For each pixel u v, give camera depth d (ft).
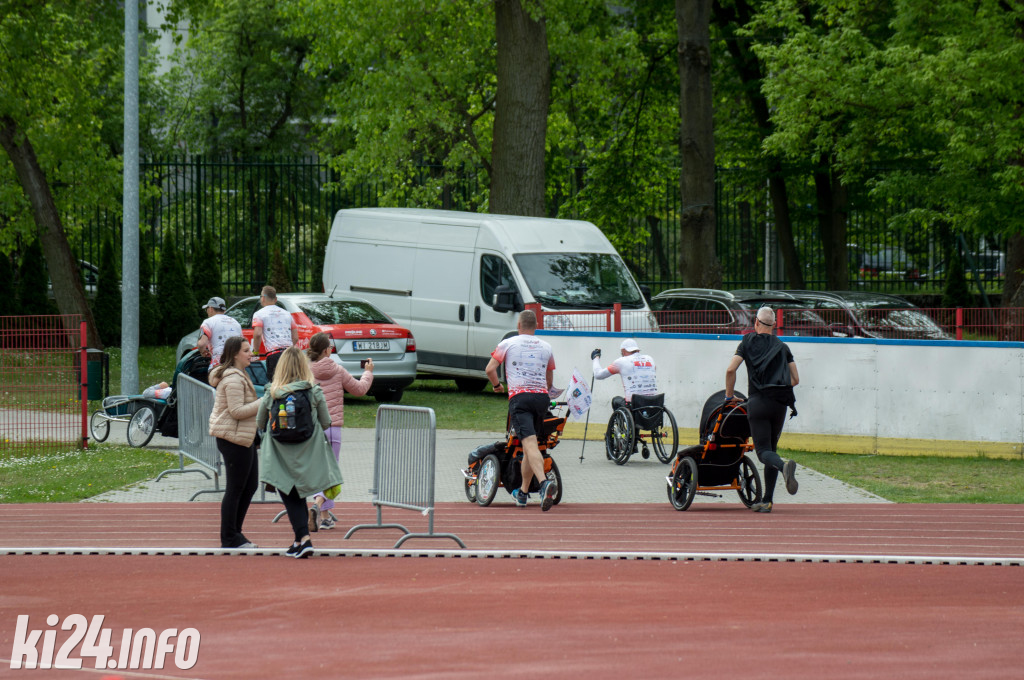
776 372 78.33
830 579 58.08
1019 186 149.38
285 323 105.50
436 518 77.00
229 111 306.76
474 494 83.61
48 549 64.80
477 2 195.42
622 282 149.79
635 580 57.26
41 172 183.62
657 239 279.49
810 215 224.53
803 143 176.76
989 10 157.38
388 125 202.80
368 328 135.54
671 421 101.50
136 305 129.90
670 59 237.86
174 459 101.86
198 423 86.38
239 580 56.80
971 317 116.47
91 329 184.65
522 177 175.94
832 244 220.23
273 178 230.68
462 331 148.56
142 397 109.40
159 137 319.88
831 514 79.77
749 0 222.28
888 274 257.14
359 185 230.68
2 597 52.80
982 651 43.45
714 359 114.73
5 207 209.46
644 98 241.14
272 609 50.16
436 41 201.26
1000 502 85.30
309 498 72.64
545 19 180.45
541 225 150.51
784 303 146.41
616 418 102.53
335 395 76.89
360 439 112.88
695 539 69.92
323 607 50.60
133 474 93.81
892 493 88.79
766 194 241.55
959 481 94.94
